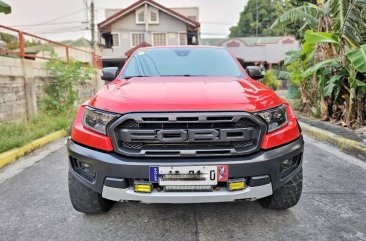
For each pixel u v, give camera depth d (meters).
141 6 27.97
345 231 2.43
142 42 28.42
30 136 5.30
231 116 2.10
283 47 33.47
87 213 2.67
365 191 3.24
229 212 2.75
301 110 9.13
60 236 2.38
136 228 2.49
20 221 2.62
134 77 3.12
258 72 3.56
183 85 2.62
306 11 7.42
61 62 8.34
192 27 29.06
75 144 2.32
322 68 6.87
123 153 2.13
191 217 2.66
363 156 4.48
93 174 2.29
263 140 2.19
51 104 7.79
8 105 6.09
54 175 3.82
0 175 3.83
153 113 2.08
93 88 11.81
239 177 2.14
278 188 2.39
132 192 2.14
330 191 3.24
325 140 5.69
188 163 2.08
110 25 28.38
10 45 7.84
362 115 6.43
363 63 4.87
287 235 2.37
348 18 5.52
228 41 33.97
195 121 2.07
